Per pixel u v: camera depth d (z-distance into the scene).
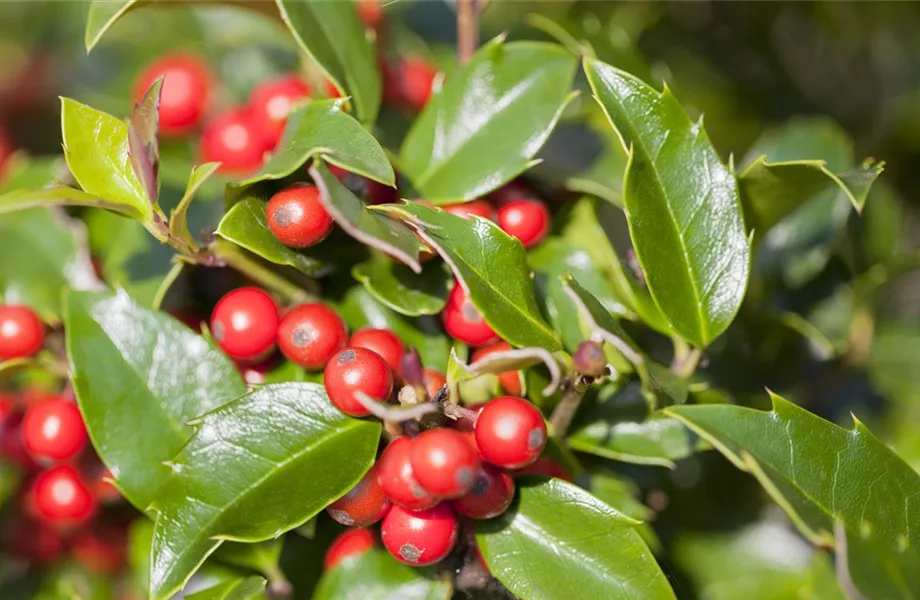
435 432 0.26
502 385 0.29
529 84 0.30
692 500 0.33
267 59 0.37
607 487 0.30
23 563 0.32
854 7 0.39
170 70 0.34
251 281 0.30
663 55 0.39
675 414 0.27
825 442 0.28
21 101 0.40
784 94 0.39
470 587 0.29
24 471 0.32
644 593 0.27
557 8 0.38
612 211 0.35
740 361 0.33
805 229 0.34
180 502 0.27
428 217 0.28
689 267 0.29
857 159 0.39
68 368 0.30
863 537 0.26
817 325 0.34
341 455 0.27
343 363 0.27
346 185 0.29
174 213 0.28
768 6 0.39
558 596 0.27
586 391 0.29
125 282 0.31
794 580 0.32
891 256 0.34
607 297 0.30
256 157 0.32
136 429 0.29
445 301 0.29
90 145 0.28
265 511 0.27
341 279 0.29
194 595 0.28
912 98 0.39
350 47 0.30
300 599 0.29
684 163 0.29
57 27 0.40
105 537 0.32
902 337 0.34
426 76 0.33
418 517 0.27
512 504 0.28
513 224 0.30
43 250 0.32
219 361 0.29
